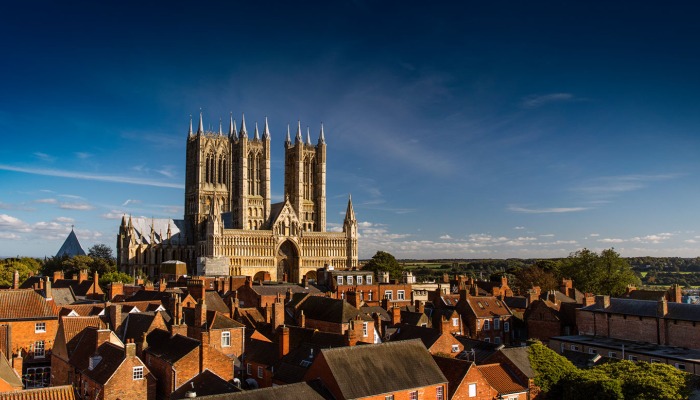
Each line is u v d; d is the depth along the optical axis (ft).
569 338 394.32
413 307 469.57
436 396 243.60
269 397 211.82
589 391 251.60
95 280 527.40
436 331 322.14
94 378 254.06
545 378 270.87
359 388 224.74
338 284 519.19
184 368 252.83
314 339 301.43
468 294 451.94
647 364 269.23
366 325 344.49
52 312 345.72
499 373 271.08
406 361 246.47
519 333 452.76
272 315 350.02
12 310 334.24
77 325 312.50
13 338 329.31
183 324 294.87
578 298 545.44
